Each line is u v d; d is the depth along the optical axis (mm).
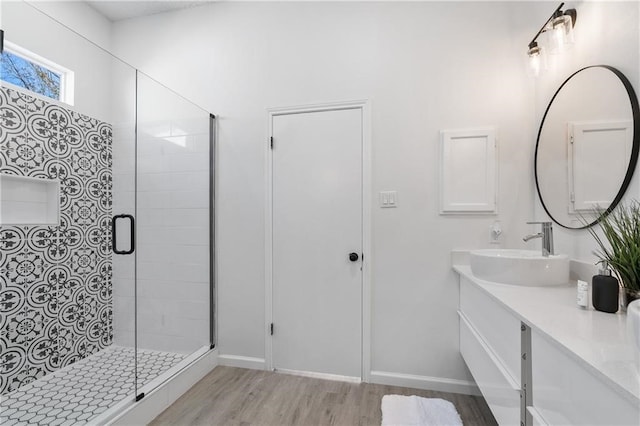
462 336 1788
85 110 2195
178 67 2369
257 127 2188
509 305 1046
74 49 2184
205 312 2225
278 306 2125
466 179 1851
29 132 1875
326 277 2047
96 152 2250
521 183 1808
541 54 1697
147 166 2301
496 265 1378
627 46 1108
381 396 1810
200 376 2020
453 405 1704
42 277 1921
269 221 2137
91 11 2359
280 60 2158
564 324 859
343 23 2051
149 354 2180
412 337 1930
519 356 1003
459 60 1889
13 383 1744
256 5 2219
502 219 1828
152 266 2285
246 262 2189
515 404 1021
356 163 2008
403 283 1941
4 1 1805
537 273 1301
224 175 2232
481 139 1835
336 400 1770
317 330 2061
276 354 2129
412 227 1933
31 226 1880
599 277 981
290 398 1793
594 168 1271
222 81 2266
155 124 2283
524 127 1809
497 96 1840
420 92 1930
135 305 2207
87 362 2070
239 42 2244
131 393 1638
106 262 2303
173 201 2270
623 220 1053
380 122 1979
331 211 2043
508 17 1837
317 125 2074
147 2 2311
